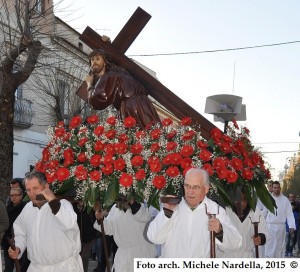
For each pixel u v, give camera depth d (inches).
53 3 539.5
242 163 197.0
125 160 188.2
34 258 194.4
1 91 450.9
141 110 210.4
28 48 463.8
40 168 202.2
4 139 451.2
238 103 359.9
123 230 269.6
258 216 235.3
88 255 290.4
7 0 573.0
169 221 171.6
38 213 193.0
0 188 449.4
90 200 189.9
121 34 218.8
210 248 165.3
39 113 782.5
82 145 195.9
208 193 189.3
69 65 765.3
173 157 184.5
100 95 210.4
